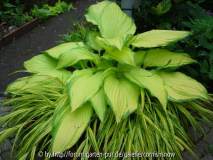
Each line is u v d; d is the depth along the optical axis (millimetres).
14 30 1337
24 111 558
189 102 578
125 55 570
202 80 705
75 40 842
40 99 599
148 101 534
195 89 556
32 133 532
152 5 828
